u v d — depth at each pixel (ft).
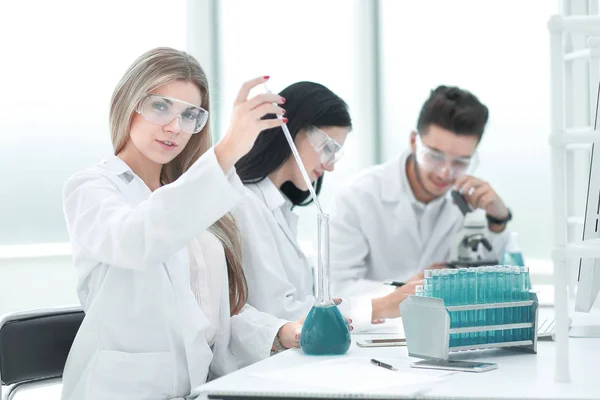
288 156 7.20
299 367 4.80
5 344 5.85
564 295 4.35
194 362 5.74
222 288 6.35
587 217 5.48
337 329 5.26
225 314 6.36
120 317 5.78
